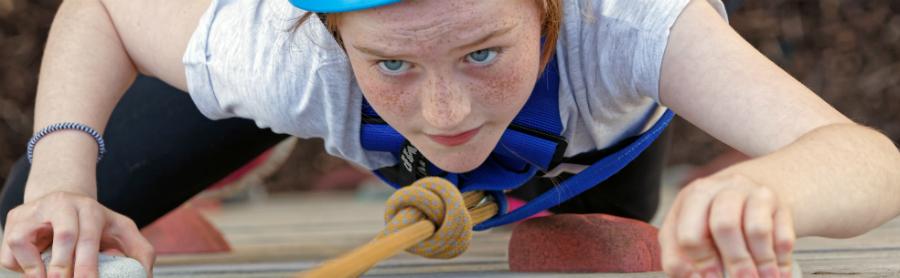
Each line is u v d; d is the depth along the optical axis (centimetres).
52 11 793
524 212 268
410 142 245
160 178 340
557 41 229
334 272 182
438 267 314
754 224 169
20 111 795
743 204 172
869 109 795
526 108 242
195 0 271
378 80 210
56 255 233
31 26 792
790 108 212
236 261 385
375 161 267
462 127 211
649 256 274
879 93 793
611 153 265
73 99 269
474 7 197
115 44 281
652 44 224
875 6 793
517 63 207
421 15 196
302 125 258
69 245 234
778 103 212
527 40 207
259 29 251
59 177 256
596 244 275
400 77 207
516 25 203
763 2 793
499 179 261
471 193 266
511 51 205
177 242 429
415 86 208
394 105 212
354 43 205
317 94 245
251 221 690
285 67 246
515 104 212
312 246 464
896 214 209
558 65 234
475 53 203
